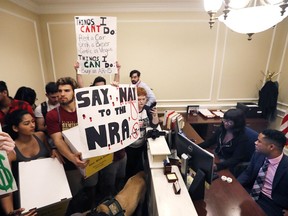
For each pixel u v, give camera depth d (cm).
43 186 102
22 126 113
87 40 144
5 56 210
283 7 102
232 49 305
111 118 112
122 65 310
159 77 318
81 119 104
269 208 132
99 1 271
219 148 184
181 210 101
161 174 131
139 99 181
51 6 279
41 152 125
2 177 84
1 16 203
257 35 298
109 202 129
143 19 291
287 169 127
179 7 285
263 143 132
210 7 126
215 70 315
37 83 281
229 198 118
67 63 307
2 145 83
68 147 116
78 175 141
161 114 300
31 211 93
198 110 316
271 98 292
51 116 125
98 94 108
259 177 142
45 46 299
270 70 314
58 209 112
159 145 146
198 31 297
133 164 196
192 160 126
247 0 122
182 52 307
